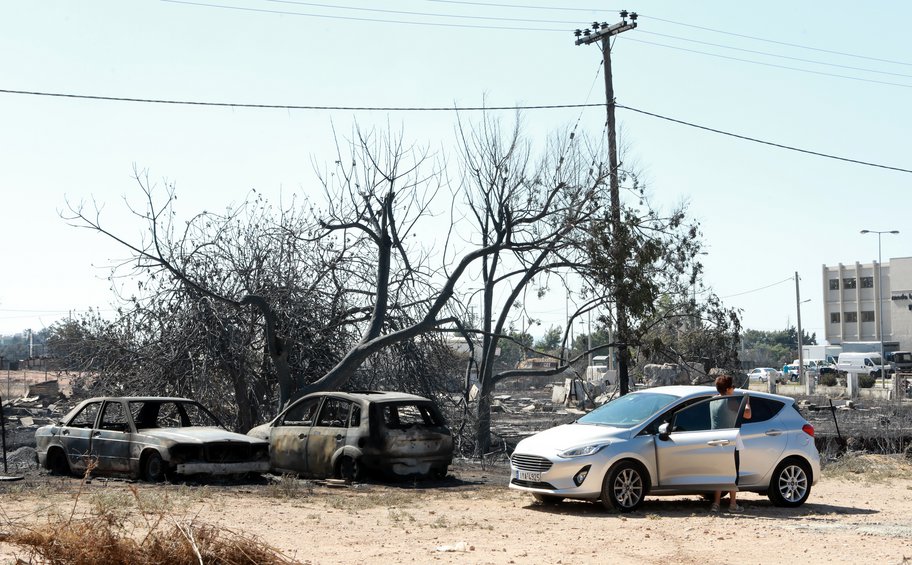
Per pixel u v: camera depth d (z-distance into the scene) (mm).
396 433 17078
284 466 18188
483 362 27469
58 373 28781
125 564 7902
